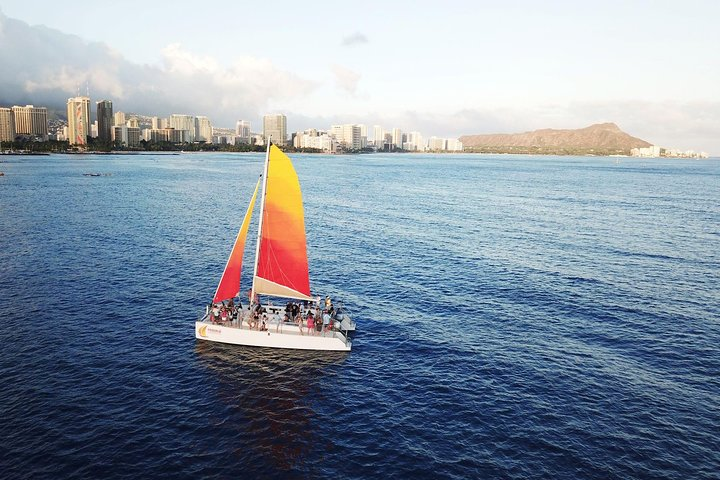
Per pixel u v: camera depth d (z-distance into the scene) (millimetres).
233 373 37094
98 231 84625
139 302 50844
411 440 29609
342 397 34188
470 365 38812
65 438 28719
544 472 27000
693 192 173500
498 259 70375
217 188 160625
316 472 26781
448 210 119375
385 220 102875
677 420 31922
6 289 53469
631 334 44875
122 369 37031
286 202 42656
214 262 66938
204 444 28828
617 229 95062
